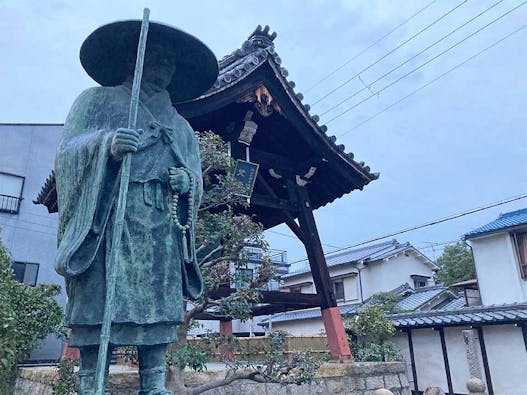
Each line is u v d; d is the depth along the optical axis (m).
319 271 8.15
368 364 7.54
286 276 28.73
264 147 8.73
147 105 2.93
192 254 2.82
